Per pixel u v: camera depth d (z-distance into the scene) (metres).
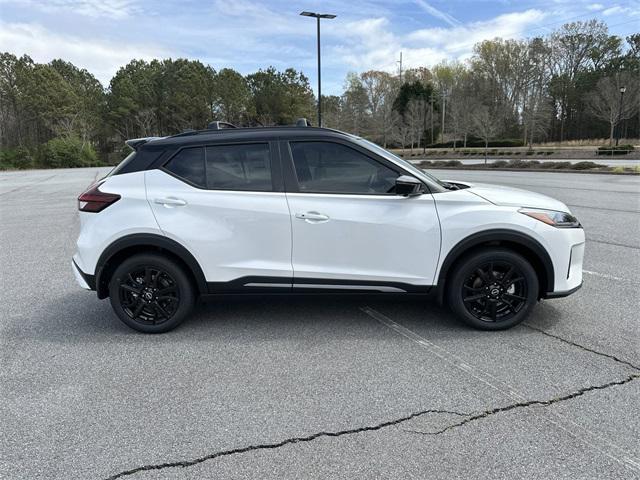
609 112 42.97
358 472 2.10
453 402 2.66
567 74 63.19
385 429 2.43
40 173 36.59
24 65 58.81
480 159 40.12
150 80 65.88
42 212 11.41
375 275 3.52
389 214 3.45
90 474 2.12
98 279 3.62
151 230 3.52
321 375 3.01
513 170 26.48
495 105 61.44
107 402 2.73
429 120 61.09
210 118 66.44
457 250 3.46
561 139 63.75
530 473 2.08
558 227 3.46
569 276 3.54
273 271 3.54
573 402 2.64
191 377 3.01
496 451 2.23
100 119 64.75
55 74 59.28
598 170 22.41
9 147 55.94
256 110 68.88
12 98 58.31
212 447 2.30
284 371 3.07
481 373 2.99
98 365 3.20
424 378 2.94
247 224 3.49
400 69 73.00
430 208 3.46
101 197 3.58
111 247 3.55
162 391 2.84
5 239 7.93
